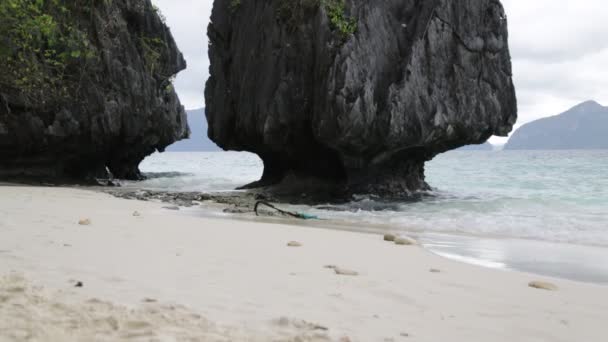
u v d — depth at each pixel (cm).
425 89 1888
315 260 619
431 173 3878
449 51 1942
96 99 2339
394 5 1948
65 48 2150
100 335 267
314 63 1903
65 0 2198
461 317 396
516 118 2109
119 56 2452
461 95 1959
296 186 2112
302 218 1338
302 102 1947
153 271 481
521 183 2791
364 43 1808
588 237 1039
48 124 2206
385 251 741
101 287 396
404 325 361
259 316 349
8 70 1931
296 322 330
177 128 3048
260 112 2078
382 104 1830
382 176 2044
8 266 448
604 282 614
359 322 359
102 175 2741
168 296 385
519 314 418
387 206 1712
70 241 629
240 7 2388
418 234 1061
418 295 461
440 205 1720
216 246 682
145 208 1302
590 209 1556
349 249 741
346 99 1748
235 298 400
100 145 2464
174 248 637
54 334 262
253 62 2184
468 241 966
